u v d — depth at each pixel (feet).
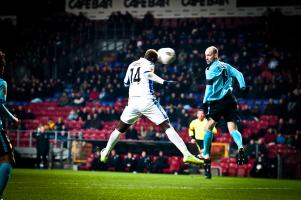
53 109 183.01
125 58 199.21
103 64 211.61
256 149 136.67
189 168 136.98
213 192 70.85
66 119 175.83
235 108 66.69
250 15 216.33
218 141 148.15
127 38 218.38
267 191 76.95
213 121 67.15
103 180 94.07
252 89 174.81
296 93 164.86
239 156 65.41
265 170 131.54
